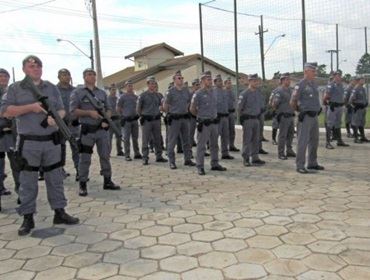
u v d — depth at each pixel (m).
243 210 5.26
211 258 3.83
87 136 6.48
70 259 3.99
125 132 9.95
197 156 7.86
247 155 8.55
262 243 4.12
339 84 10.70
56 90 5.07
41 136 4.82
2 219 5.47
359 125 11.67
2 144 6.34
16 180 6.38
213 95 7.95
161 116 9.42
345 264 3.58
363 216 4.83
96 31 21.34
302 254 3.82
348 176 7.10
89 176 8.06
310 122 7.54
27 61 4.79
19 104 4.75
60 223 5.09
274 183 6.76
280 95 9.20
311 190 6.17
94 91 6.59
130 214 5.35
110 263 3.85
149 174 8.05
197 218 5.02
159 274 3.56
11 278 3.63
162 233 4.56
